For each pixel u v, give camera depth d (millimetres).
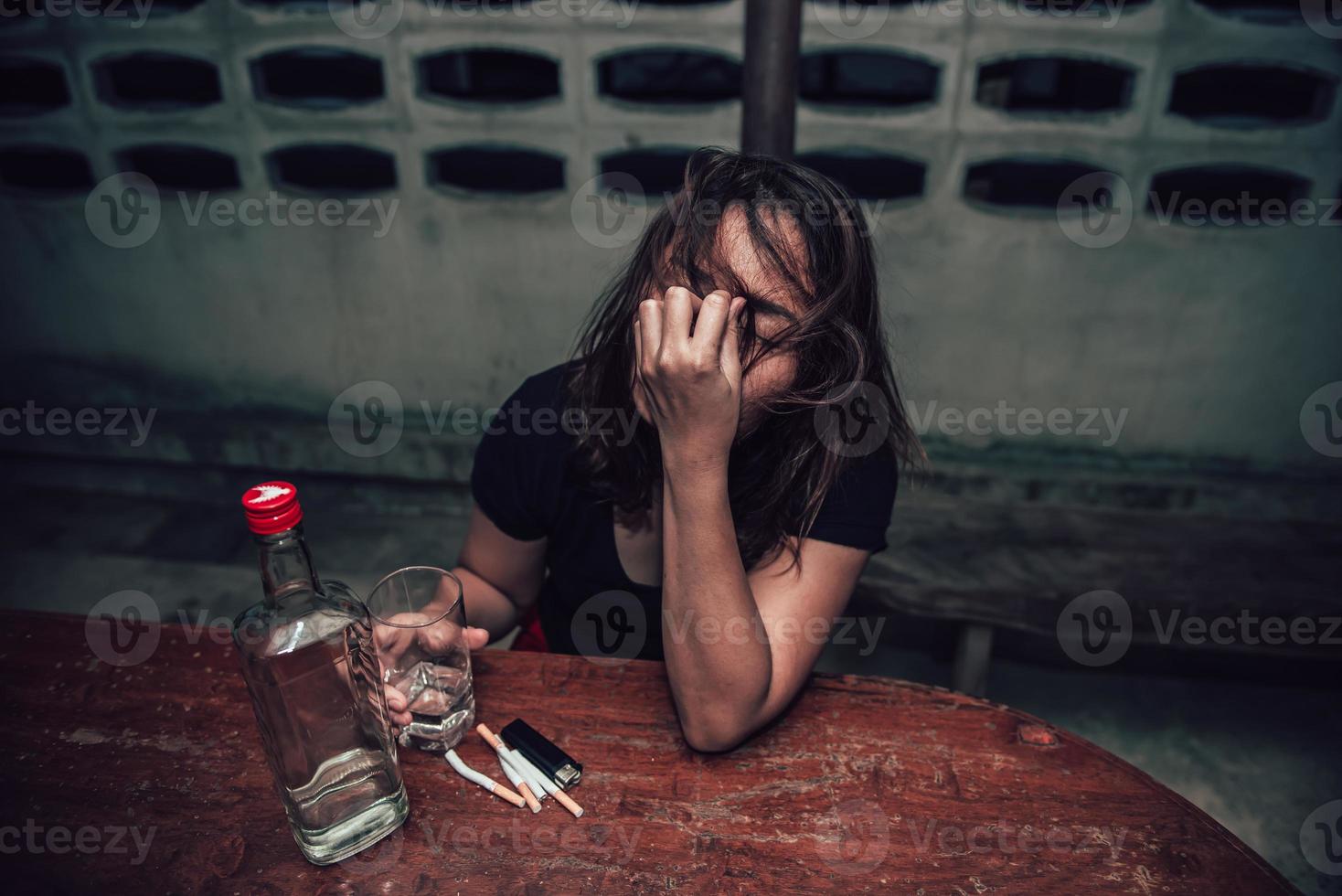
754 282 957
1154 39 2006
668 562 946
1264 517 2414
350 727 809
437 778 913
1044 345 2404
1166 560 1991
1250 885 808
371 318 2713
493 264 2566
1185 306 2281
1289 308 2229
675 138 2332
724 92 2455
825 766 930
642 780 909
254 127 2453
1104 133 2125
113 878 803
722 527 921
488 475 1232
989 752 948
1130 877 815
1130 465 2518
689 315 896
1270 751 2090
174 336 2834
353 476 2912
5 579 2596
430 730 929
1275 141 2055
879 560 1987
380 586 996
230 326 2793
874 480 1119
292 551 766
